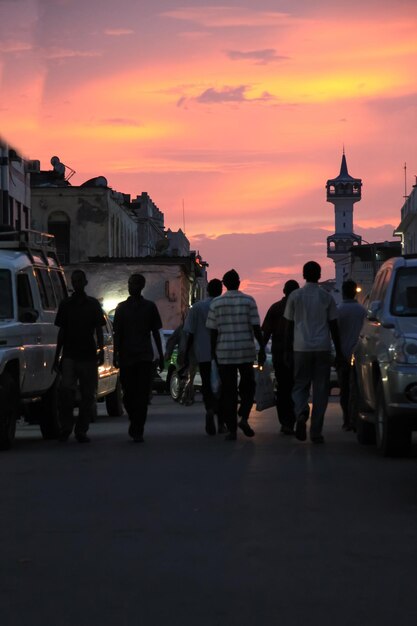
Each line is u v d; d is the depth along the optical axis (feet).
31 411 65.00
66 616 21.62
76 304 60.59
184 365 65.92
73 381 60.64
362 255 503.20
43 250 68.44
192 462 47.47
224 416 59.47
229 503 35.42
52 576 25.16
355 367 59.72
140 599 22.93
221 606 22.33
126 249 342.64
